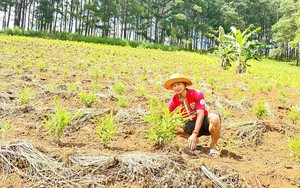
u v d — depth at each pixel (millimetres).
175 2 48969
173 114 3422
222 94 6895
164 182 2715
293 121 5293
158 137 3367
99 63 11250
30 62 9641
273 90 8102
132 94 6164
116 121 4367
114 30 47906
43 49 14672
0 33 32562
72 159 2885
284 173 3041
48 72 8062
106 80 7648
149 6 49625
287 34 46781
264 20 62594
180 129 3611
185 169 2861
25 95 4828
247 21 60750
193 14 54688
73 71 8703
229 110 5656
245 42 12781
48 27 54000
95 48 18312
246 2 59094
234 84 8633
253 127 4523
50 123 3383
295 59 51000
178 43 54469
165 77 8938
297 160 3525
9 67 8414
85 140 3650
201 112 3412
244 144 4113
